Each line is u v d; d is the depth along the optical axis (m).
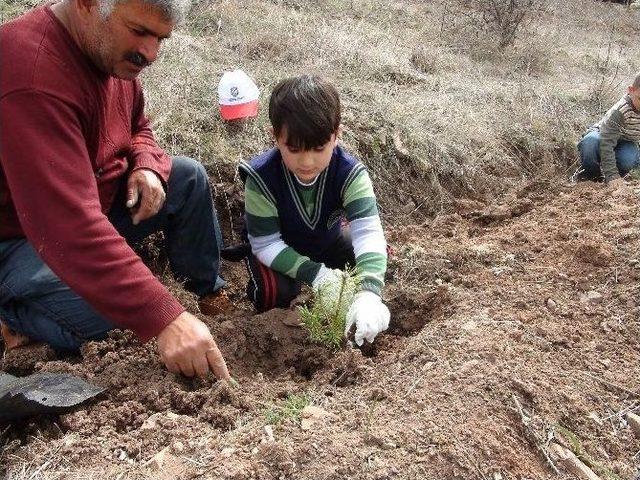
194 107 3.93
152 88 3.96
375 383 2.19
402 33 6.22
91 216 2.01
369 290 2.49
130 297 2.00
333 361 2.34
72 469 1.84
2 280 2.41
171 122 3.74
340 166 2.66
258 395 2.12
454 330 2.39
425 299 2.76
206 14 5.36
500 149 4.60
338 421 1.96
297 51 5.05
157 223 2.78
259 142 3.81
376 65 5.09
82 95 2.15
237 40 5.05
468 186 4.32
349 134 4.09
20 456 1.92
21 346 2.52
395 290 2.88
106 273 2.00
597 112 5.27
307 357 2.44
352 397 2.10
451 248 3.19
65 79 2.07
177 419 1.99
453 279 2.93
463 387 2.08
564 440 1.99
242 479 1.76
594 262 2.87
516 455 1.92
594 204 3.68
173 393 2.11
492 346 2.26
